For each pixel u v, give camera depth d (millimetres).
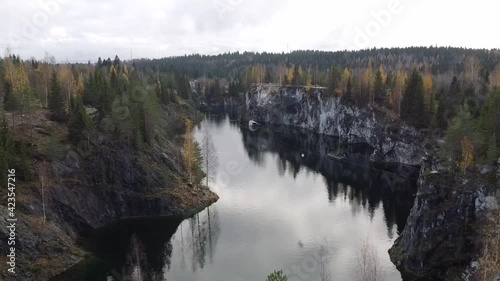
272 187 97375
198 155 95875
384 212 81000
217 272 57594
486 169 55594
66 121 84375
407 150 118875
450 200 55500
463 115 62250
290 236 69188
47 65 135875
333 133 164375
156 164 86188
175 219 77500
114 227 73375
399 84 129000
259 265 59312
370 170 115000
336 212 81000
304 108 187000
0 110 71250
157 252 64188
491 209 51125
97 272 56844
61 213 67312
